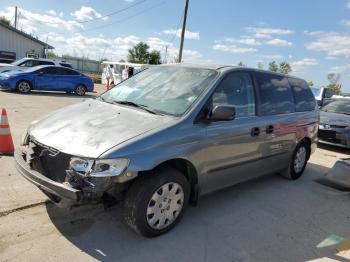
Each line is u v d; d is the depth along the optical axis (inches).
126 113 146.5
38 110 439.8
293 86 224.8
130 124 135.0
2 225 136.4
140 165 121.6
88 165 116.4
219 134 153.0
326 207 192.5
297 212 181.2
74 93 734.5
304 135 227.8
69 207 123.6
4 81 625.9
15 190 169.2
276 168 210.8
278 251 139.5
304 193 211.6
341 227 168.1
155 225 135.3
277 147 200.4
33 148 136.6
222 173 161.5
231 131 159.6
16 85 632.4
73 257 120.5
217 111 143.5
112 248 128.0
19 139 270.7
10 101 506.3
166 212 138.6
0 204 153.3
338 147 383.9
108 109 153.4
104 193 122.1
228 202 184.4
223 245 139.1
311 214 180.4
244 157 172.6
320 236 156.3
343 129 346.3
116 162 117.6
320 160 310.8
